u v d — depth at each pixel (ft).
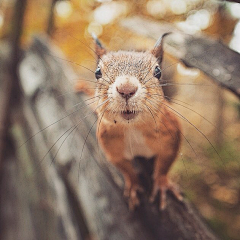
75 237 0.65
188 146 1.24
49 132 0.65
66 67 0.77
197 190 1.15
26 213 0.82
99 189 0.51
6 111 0.87
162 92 0.46
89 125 0.58
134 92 0.38
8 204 0.88
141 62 0.43
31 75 0.83
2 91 0.91
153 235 0.45
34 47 0.93
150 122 0.43
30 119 0.78
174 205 0.46
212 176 1.17
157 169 0.49
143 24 0.70
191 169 1.18
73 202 0.68
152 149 0.47
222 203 1.12
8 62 0.91
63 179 0.67
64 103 0.67
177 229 0.44
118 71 0.41
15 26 0.85
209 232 0.43
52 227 0.72
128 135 0.45
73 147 0.58
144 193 0.48
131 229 0.46
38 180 0.80
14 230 0.85
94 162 0.53
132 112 0.40
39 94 0.76
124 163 0.48
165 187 0.48
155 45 0.47
